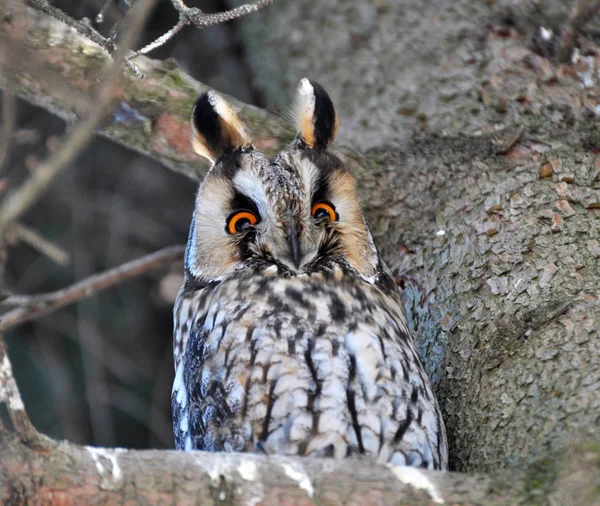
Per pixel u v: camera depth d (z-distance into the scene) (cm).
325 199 823
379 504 576
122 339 1338
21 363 1299
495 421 698
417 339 838
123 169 1377
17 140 1193
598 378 662
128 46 503
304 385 719
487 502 578
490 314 765
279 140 924
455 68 957
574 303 727
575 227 782
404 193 905
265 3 702
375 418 714
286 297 775
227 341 751
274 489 574
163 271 1370
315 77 1119
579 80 883
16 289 1314
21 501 539
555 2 952
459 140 896
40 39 877
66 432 1258
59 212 1344
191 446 772
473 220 837
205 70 1362
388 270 867
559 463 591
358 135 973
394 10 1080
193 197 1391
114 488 556
